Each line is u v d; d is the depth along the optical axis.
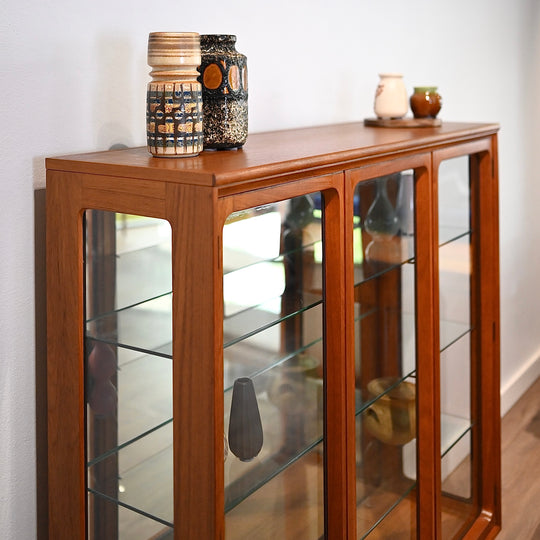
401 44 2.29
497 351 2.07
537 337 3.54
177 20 1.51
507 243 3.08
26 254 1.28
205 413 1.10
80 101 1.33
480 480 2.11
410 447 1.77
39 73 1.26
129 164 1.13
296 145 1.41
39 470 1.36
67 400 1.27
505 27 2.97
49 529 1.33
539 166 3.40
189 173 1.05
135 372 1.22
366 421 1.64
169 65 1.17
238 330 1.23
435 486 1.80
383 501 1.70
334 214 1.34
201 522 1.14
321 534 1.47
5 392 1.28
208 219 1.04
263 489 1.31
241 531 1.27
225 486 1.22
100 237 1.23
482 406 2.06
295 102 1.88
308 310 1.41
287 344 1.37
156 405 1.20
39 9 1.24
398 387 1.77
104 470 1.27
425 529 1.82
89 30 1.33
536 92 3.32
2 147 1.22
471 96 2.74
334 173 1.32
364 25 2.11
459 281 1.88
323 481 1.46
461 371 1.95
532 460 2.72
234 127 1.30
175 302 1.10
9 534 1.32
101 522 1.29
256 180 1.11
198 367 1.09
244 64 1.31
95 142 1.37
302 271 1.38
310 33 1.90
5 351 1.27
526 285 3.34
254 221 1.24
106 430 1.26
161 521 1.21
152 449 1.21
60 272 1.23
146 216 1.11
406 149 1.52
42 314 1.33
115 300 1.23
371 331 1.68
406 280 1.71
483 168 1.92
